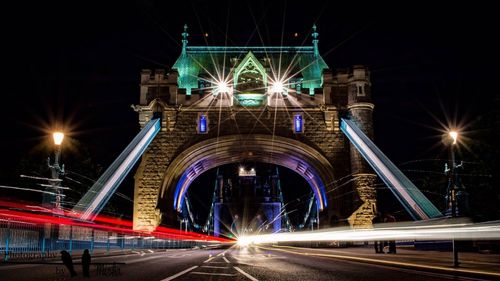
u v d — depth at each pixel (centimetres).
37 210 2370
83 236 2652
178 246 5222
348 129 4734
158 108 4916
